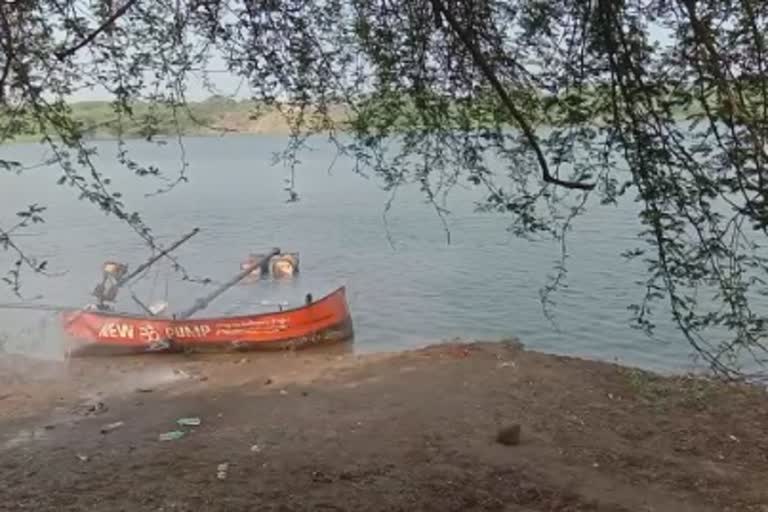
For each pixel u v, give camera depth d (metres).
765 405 9.41
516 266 22.72
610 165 2.50
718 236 2.36
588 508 7.02
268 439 8.62
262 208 38.66
